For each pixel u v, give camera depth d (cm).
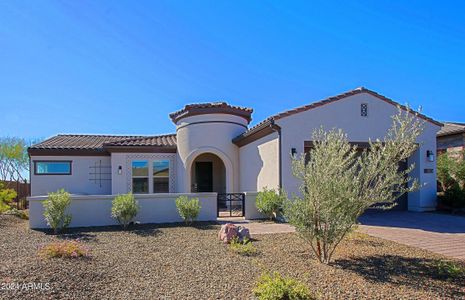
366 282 670
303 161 813
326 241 786
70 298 584
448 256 877
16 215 1689
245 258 847
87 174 2167
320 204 754
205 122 2075
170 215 1460
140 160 2166
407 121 798
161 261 820
